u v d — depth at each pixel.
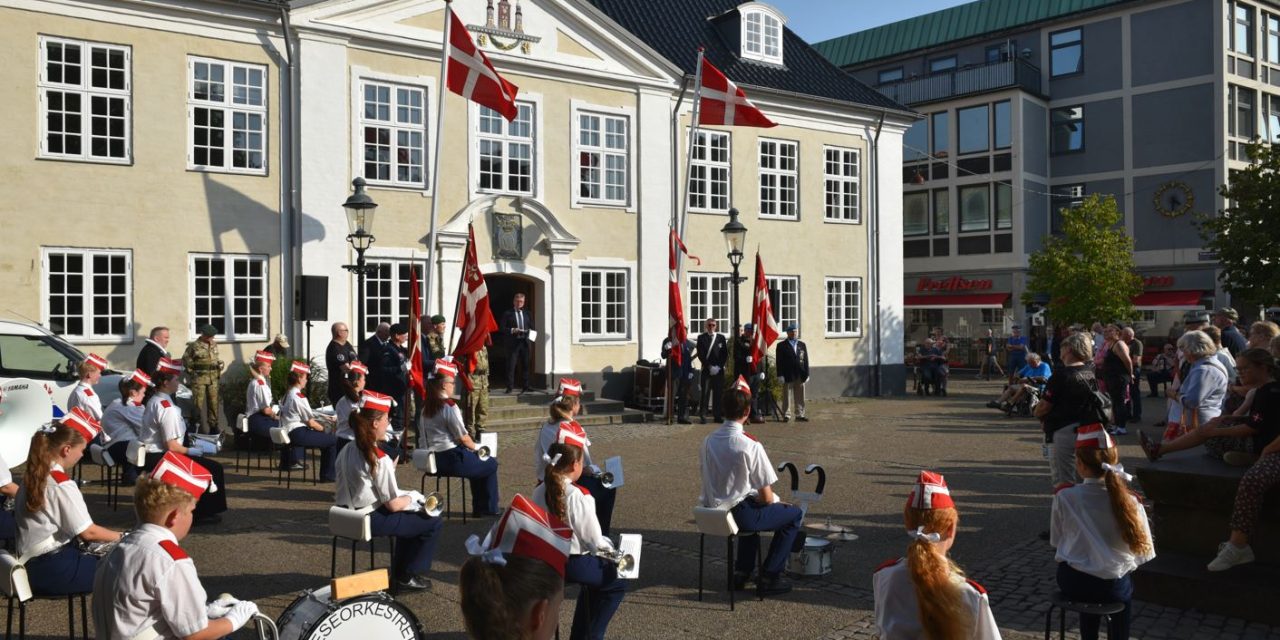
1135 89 35.06
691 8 25.55
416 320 13.91
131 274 16.05
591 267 20.91
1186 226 33.94
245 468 13.17
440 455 9.77
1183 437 7.75
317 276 16.59
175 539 4.39
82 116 15.73
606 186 21.31
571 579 5.76
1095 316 30.12
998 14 38.91
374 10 18.22
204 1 16.52
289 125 17.48
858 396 25.34
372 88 18.38
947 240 37.94
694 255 22.56
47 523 5.67
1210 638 6.38
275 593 7.38
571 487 5.85
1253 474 6.69
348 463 7.04
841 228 25.19
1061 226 34.78
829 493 11.42
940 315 38.34
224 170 16.88
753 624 6.70
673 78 22.09
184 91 16.52
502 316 20.31
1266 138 35.06
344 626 4.57
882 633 4.12
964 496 11.25
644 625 6.68
